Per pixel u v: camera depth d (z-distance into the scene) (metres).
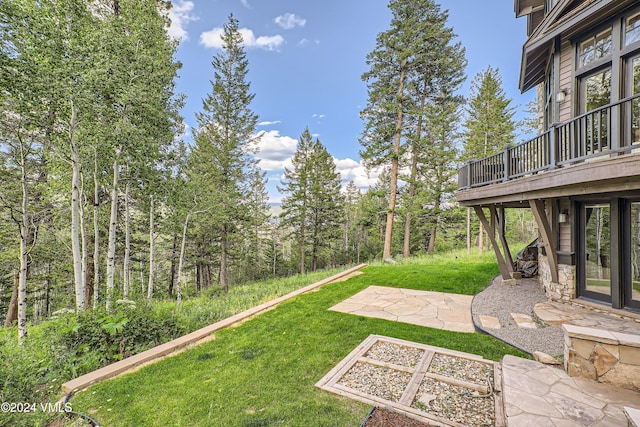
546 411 2.53
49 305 16.06
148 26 8.56
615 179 3.93
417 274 10.04
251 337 4.96
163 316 5.72
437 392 3.12
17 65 5.87
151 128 8.39
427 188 18.47
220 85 15.66
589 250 5.49
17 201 9.17
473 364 3.72
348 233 29.36
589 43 5.51
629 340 2.88
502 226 8.56
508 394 2.80
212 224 14.86
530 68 7.74
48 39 6.20
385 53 14.60
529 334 4.46
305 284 11.41
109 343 4.75
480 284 8.30
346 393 3.17
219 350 4.50
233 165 15.91
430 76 16.48
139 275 19.78
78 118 7.28
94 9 8.25
